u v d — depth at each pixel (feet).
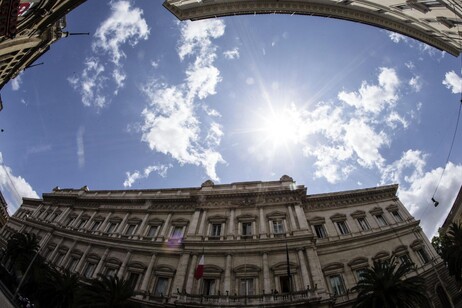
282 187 127.44
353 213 124.98
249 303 90.58
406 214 126.52
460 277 89.51
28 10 45.44
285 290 97.35
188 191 147.02
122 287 78.89
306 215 124.26
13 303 67.87
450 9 56.90
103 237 135.44
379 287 73.10
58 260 141.18
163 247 120.06
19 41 52.85
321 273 97.96
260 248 107.45
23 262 109.19
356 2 84.53
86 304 73.97
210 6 91.20
